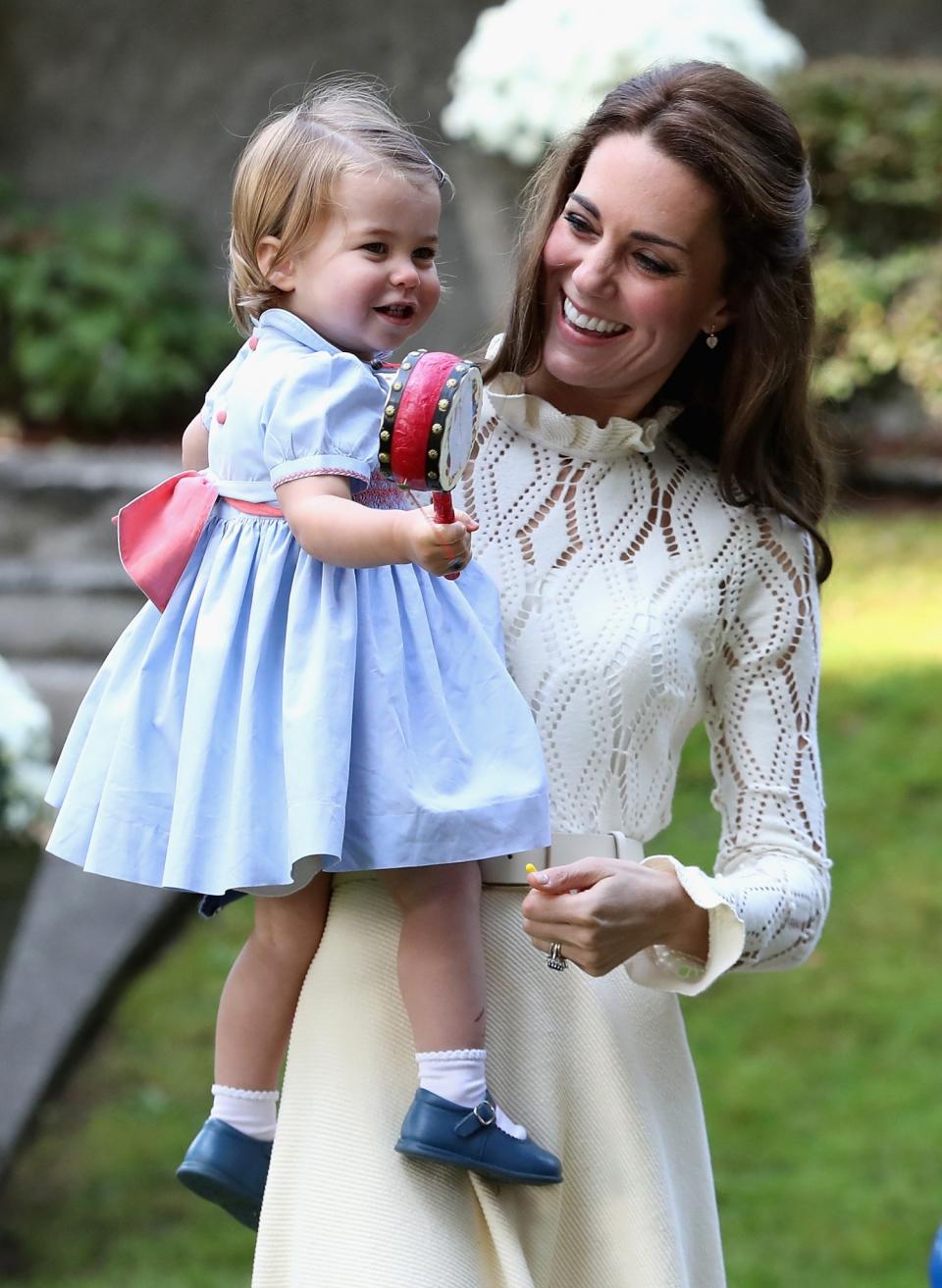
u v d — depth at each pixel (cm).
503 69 998
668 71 292
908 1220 596
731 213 288
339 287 275
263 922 295
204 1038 721
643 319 289
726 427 306
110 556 912
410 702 270
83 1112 695
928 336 1005
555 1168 276
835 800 783
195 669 272
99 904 753
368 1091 277
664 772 304
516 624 297
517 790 270
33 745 641
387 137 279
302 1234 275
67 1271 618
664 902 273
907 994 691
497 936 287
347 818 264
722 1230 601
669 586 302
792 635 309
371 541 252
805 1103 651
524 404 306
